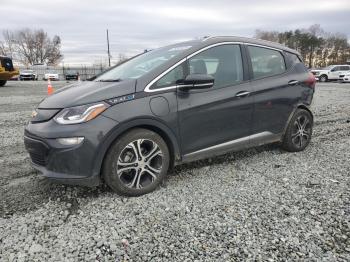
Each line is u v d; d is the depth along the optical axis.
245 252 2.56
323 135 6.33
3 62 19.48
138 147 3.47
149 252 2.57
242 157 4.85
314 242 2.69
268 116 4.57
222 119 4.05
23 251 2.58
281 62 4.88
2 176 4.16
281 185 3.83
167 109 3.58
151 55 4.37
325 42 82.00
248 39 4.57
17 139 6.10
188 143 3.82
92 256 2.53
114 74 4.23
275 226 2.92
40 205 3.35
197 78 3.62
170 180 3.98
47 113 3.41
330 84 25.98
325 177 4.07
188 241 2.71
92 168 3.25
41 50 94.19
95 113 3.24
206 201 3.42
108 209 3.25
